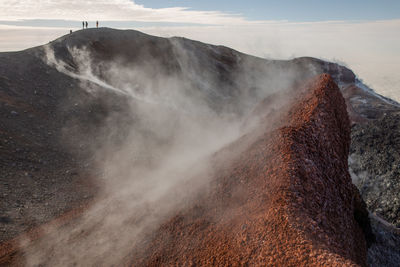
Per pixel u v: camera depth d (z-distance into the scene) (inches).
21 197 405.4
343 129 328.5
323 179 245.3
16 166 480.7
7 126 585.3
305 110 302.8
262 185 223.6
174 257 208.7
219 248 194.1
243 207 216.7
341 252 167.0
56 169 529.7
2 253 291.1
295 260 158.2
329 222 213.3
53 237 316.5
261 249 174.6
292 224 176.7
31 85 818.8
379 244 346.3
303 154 240.1
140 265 217.0
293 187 209.0
